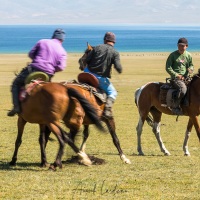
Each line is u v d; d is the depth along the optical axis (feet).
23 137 70.33
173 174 46.57
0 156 56.18
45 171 47.50
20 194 39.11
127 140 70.33
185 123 88.17
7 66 216.95
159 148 65.05
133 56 304.09
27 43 585.63
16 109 46.98
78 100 46.80
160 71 194.08
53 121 46.24
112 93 51.44
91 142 67.36
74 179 44.01
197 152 62.08
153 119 61.26
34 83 46.78
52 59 48.34
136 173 46.88
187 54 59.77
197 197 38.86
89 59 50.98
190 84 58.54
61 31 49.32
